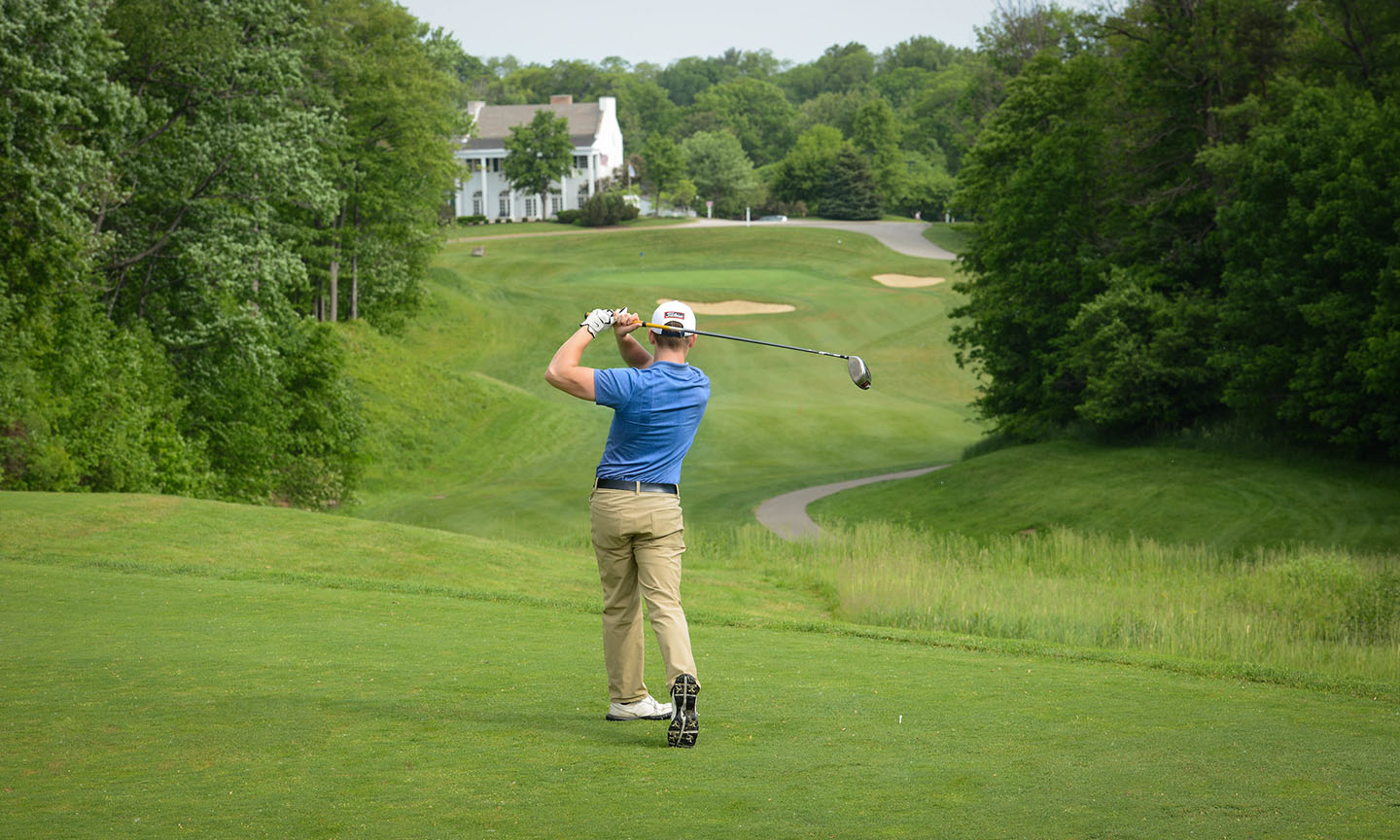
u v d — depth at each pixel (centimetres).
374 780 373
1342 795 355
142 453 2650
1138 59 3612
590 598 1480
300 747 427
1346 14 3309
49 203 2381
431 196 5909
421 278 6206
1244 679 764
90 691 547
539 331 6719
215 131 2934
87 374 2617
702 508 3425
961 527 2886
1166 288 3541
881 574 1742
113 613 899
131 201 3014
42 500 1733
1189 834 305
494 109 13188
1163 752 431
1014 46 6538
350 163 5228
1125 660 840
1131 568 2111
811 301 7525
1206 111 3544
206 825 317
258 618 900
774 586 1789
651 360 496
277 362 3247
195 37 2794
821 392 5716
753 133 17250
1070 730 485
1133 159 3772
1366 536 2398
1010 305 3894
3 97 2306
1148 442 3438
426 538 1775
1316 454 3014
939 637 969
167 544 1540
